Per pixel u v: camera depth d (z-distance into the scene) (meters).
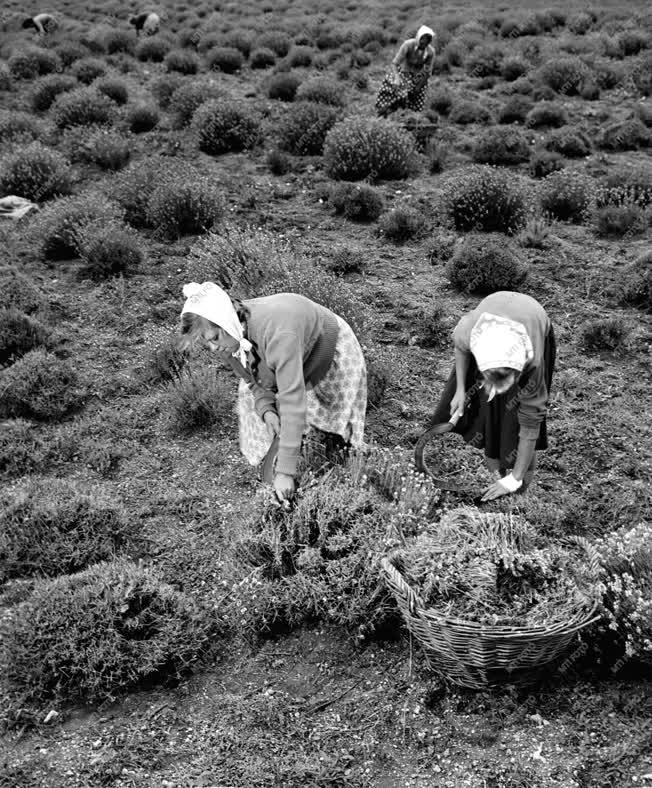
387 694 3.40
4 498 4.69
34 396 5.55
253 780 3.05
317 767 3.08
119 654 3.46
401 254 7.88
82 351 6.30
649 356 5.96
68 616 3.60
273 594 3.70
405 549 3.53
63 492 4.60
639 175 9.23
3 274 7.25
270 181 10.11
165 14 24.62
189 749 3.21
